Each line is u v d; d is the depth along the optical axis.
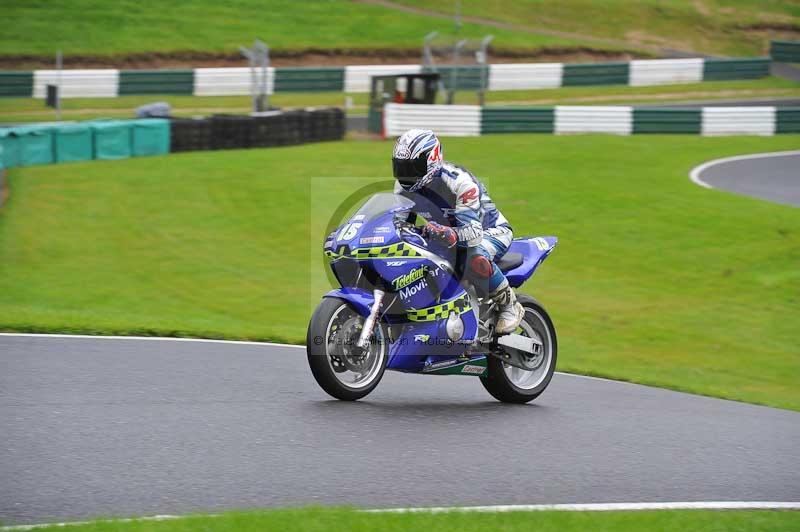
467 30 101.00
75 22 92.88
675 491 11.87
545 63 97.62
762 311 33.19
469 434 13.94
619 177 51.59
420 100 69.94
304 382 16.80
